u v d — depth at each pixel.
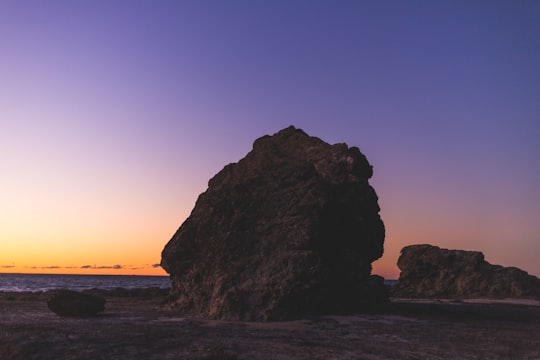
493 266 80.94
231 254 36.41
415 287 83.81
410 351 22.08
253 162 43.34
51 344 19.95
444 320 36.62
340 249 40.09
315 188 38.41
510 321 38.06
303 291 34.41
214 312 33.47
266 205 38.62
